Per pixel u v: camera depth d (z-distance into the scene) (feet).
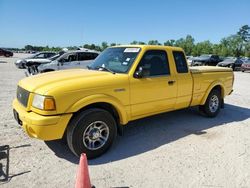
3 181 11.43
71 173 12.34
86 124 13.32
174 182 11.78
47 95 12.37
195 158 14.19
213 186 11.55
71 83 13.21
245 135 18.03
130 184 11.56
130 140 16.62
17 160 13.35
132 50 16.57
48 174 12.17
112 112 15.21
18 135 16.69
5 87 35.53
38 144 15.38
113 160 13.79
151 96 16.38
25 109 13.39
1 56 149.79
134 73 15.46
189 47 304.50
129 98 15.19
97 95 13.61
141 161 13.73
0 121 19.40
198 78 19.71
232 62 96.02
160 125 19.77
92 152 13.76
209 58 105.50
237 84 47.98
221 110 25.30
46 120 12.28
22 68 71.26
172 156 14.39
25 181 11.51
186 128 19.21
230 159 14.16
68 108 12.79
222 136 17.71
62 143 15.58
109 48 18.80
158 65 16.98
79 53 45.03
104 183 11.57
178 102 18.56
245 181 12.00
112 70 16.10
